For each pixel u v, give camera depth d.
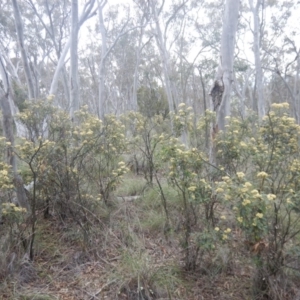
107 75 24.44
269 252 2.49
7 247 2.95
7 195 3.16
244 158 3.64
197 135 4.71
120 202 4.36
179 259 3.21
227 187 2.28
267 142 3.39
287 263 2.63
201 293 2.78
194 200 2.69
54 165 3.48
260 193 2.31
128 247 3.38
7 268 2.82
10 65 12.91
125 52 21.11
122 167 3.88
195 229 2.92
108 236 3.54
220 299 2.71
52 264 3.12
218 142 3.75
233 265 2.98
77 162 3.80
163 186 4.59
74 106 7.49
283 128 3.25
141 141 5.48
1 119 3.90
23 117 3.90
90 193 3.93
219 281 2.90
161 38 12.82
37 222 3.57
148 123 5.78
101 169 4.13
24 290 2.72
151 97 8.80
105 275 2.97
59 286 2.83
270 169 3.10
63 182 3.55
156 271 2.90
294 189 2.68
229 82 5.69
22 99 7.88
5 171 2.76
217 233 2.58
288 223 2.54
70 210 3.55
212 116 4.70
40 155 3.37
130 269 2.90
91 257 3.24
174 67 19.14
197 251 2.93
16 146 3.43
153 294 2.71
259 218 2.20
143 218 4.05
